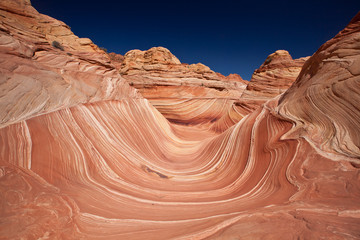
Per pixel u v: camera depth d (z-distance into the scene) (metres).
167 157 10.12
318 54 7.94
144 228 3.32
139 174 6.92
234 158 7.92
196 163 9.30
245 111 20.27
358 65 5.54
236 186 6.12
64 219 3.24
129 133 9.35
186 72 32.03
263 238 2.19
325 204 3.20
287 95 8.98
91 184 5.09
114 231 3.18
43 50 8.90
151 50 32.91
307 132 5.79
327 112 5.76
